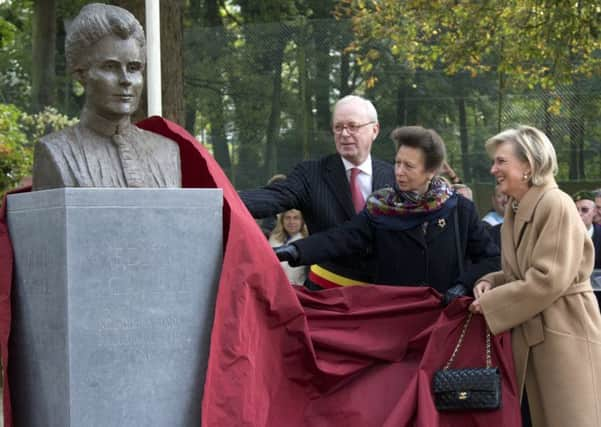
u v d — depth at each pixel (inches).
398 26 619.5
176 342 218.5
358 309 260.4
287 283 233.3
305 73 543.8
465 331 255.3
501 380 253.3
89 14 219.8
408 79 547.2
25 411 228.7
